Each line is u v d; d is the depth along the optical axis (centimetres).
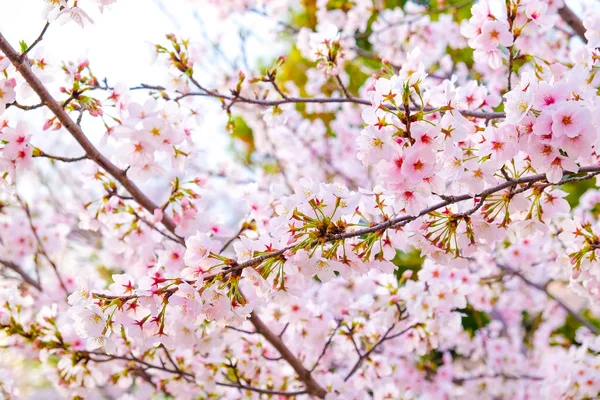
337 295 201
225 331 186
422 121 151
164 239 187
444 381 230
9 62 162
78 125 168
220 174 263
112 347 155
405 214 160
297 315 183
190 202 179
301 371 186
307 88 306
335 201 154
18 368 299
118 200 183
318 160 316
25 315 190
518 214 160
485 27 166
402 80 151
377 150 151
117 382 190
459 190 157
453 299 184
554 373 203
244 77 181
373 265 158
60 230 245
